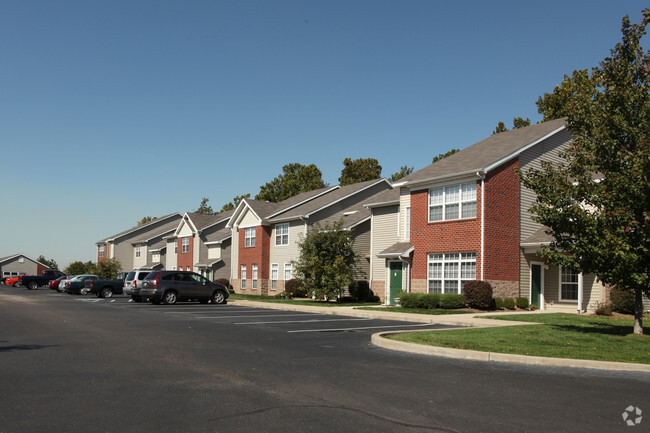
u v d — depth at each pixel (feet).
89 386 25.58
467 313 72.13
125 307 84.33
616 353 36.17
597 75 48.29
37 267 320.29
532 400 23.81
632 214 43.01
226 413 21.02
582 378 29.25
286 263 133.28
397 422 20.11
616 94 45.01
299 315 70.64
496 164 80.12
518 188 84.38
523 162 85.40
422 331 48.55
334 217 130.62
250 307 89.20
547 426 19.89
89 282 125.29
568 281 82.53
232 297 120.47
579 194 46.42
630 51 46.75
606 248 42.98
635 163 42.14
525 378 28.94
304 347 39.81
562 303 82.99
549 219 46.68
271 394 24.25
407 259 92.43
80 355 34.73
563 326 54.08
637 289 44.96
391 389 25.57
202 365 31.35
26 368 30.09
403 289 93.25
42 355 34.65
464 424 19.98
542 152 88.69
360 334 48.88
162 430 18.83
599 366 32.50
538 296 86.02
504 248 81.05
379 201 105.40
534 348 37.96
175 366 30.96
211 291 98.78
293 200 149.48
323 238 106.01
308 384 26.43
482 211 78.89
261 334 47.91
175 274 95.96
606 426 20.02
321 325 56.80
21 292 148.25
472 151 93.61
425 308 81.25
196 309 81.10
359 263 114.11
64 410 21.29
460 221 82.23
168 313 71.77
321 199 139.74
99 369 29.91
